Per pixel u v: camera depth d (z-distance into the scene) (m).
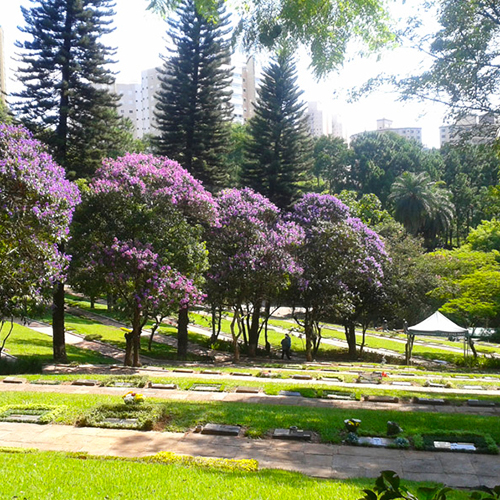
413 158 59.88
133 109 98.62
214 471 6.44
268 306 24.95
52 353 20.25
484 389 14.22
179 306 18.33
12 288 13.60
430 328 23.95
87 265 17.28
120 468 6.30
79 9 22.19
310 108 117.62
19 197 12.66
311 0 7.41
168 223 17.91
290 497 5.45
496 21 11.48
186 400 10.66
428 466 7.34
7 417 9.03
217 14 8.07
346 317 25.95
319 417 9.32
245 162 35.25
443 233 54.28
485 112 12.26
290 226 23.22
